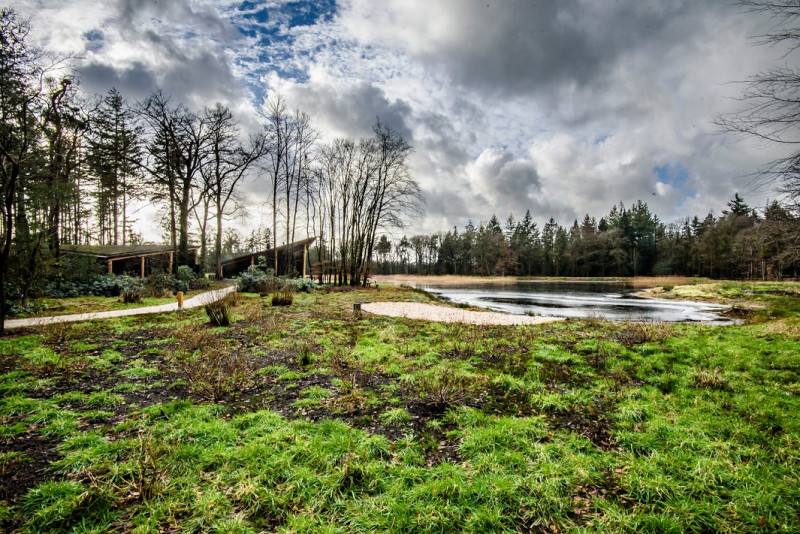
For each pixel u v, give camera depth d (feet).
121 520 9.75
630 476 11.42
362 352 26.91
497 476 11.32
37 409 16.08
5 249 30.22
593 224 281.74
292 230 108.27
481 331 35.99
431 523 9.52
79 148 70.49
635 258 223.51
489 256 254.68
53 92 53.42
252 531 9.39
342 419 15.75
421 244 293.43
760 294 86.02
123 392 18.56
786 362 22.66
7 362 22.65
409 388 19.30
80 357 24.57
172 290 74.69
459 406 17.06
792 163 24.97
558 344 30.27
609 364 24.02
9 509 9.80
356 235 110.52
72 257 62.75
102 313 43.78
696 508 10.01
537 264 271.28
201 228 100.27
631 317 55.83
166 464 11.84
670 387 19.57
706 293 96.12
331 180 109.29
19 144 36.50
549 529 9.53
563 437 14.01
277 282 84.79
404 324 41.57
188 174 93.09
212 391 18.25
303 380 20.97
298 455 12.49
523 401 17.99
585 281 208.54
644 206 241.76
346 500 10.55
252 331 35.17
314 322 41.32
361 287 105.81
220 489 10.94
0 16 35.99
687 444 13.20
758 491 10.61
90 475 10.61
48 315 41.55
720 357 24.13
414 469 11.79
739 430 13.97
